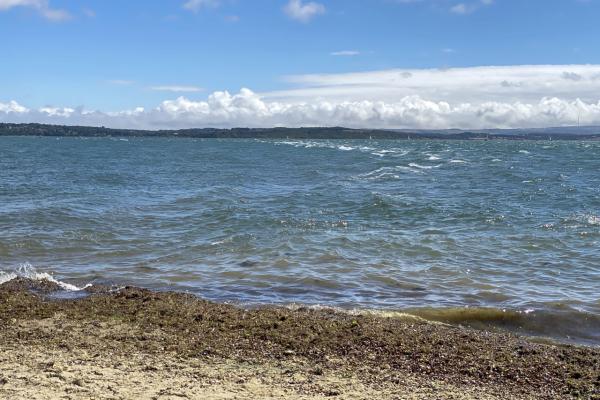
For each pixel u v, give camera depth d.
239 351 8.20
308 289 12.25
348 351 8.34
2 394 6.19
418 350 8.45
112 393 6.37
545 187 33.03
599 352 8.61
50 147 108.12
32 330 8.92
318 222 20.69
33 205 24.09
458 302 11.41
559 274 13.91
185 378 7.03
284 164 56.38
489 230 19.61
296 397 6.55
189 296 11.12
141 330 9.02
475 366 7.91
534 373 7.70
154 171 47.44
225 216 21.86
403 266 14.45
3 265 14.16
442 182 36.34
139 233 18.66
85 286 12.12
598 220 21.36
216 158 69.12
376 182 36.44
